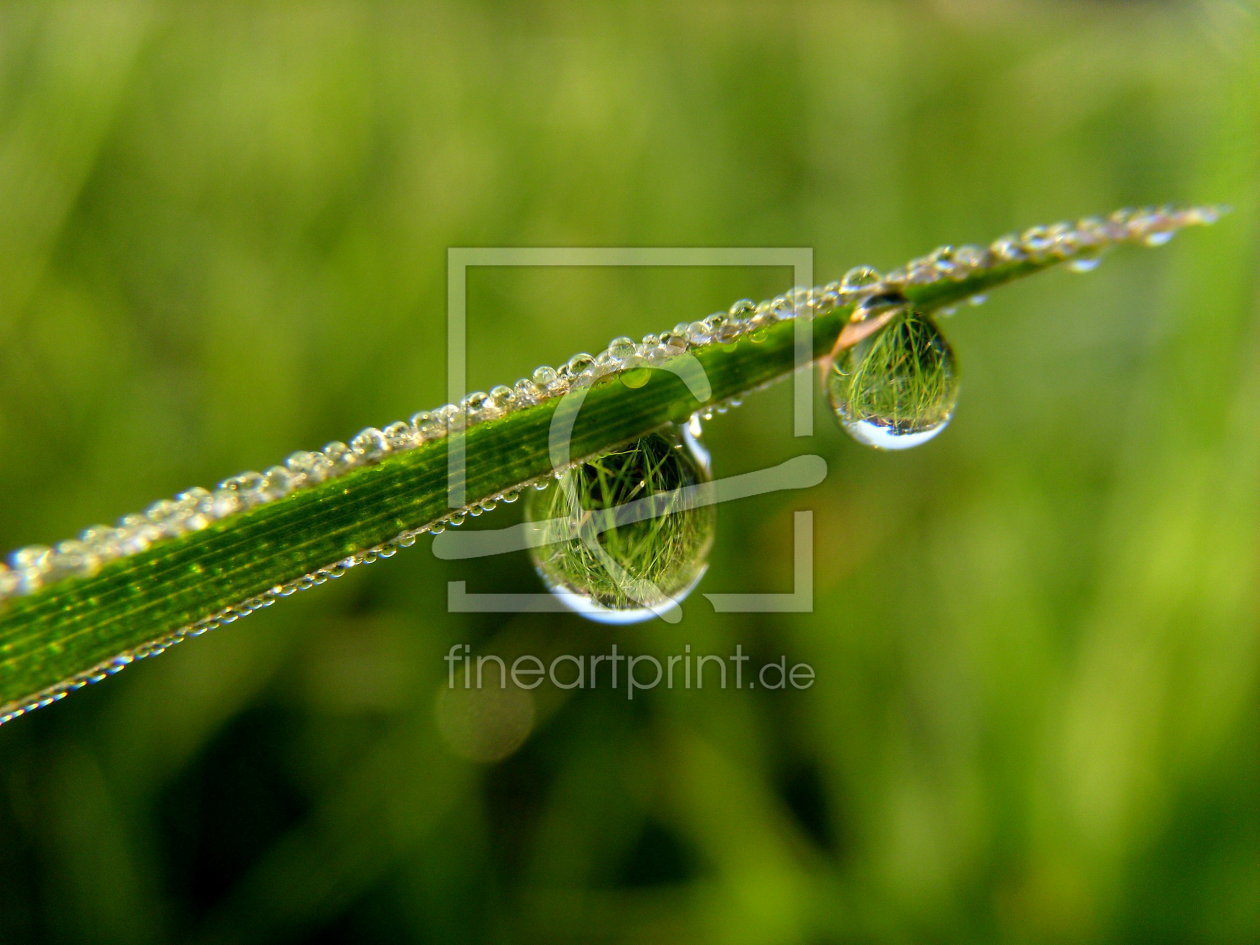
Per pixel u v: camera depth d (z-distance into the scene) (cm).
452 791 6
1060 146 10
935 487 7
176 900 6
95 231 7
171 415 7
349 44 9
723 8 11
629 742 6
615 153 8
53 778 6
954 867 6
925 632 6
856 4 11
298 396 7
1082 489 7
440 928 6
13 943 6
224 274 7
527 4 10
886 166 9
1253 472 6
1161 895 6
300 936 6
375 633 6
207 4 9
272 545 5
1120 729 6
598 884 6
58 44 7
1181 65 9
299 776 6
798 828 6
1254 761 6
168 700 6
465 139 8
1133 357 7
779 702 6
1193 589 6
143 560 5
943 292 5
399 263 7
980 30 12
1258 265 6
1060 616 6
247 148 8
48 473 6
